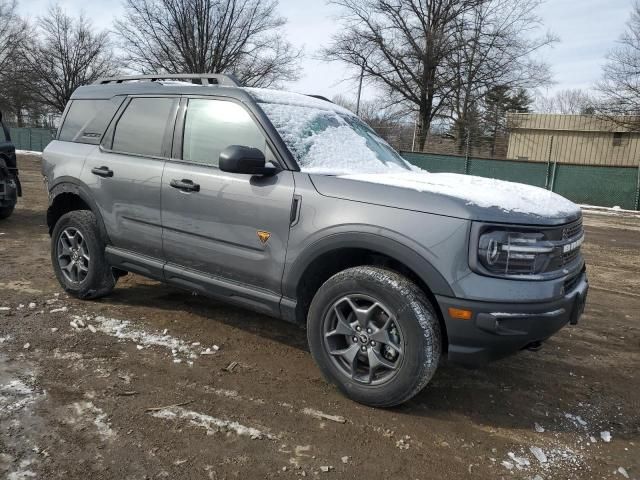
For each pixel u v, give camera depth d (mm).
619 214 17969
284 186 3422
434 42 31578
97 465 2525
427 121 33969
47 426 2809
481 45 31797
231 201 3625
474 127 31594
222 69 30984
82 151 4766
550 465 2770
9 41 47750
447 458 2771
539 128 32500
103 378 3375
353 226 3107
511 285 2842
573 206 3496
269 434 2877
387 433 2965
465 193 3047
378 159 4125
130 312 4602
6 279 5348
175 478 2475
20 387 3184
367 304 3191
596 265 8328
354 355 3209
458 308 2854
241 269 3641
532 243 2912
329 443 2832
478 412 3283
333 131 4078
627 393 3682
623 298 6285
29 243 7164
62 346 3807
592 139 31250
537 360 4188
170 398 3188
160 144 4191
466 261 2842
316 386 3461
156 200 4078
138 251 4344
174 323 4410
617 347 4578
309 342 3396
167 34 30375
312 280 3477
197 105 4051
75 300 4812
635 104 27312
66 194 4910
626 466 2799
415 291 3000
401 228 2979
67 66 48031
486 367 3979
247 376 3543
